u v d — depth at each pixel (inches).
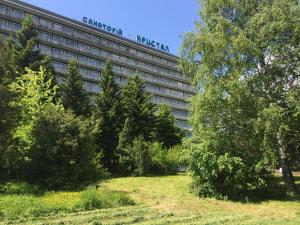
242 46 1064.8
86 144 1245.1
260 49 1098.7
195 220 737.0
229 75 1098.1
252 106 1088.8
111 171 1846.7
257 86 1098.7
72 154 1212.5
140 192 1155.3
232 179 1043.9
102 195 930.1
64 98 1791.3
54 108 1289.4
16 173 1235.2
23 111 1206.3
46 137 1210.6
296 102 1051.3
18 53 1717.5
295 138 1137.4
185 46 1196.5
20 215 716.0
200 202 999.0
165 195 1099.9
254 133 1091.3
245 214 856.3
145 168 1721.2
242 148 1115.3
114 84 1962.4
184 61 1205.1
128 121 1833.2
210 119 1138.0
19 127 1198.9
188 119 1193.4
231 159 1042.1
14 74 1450.5
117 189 1230.9
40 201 844.0
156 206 898.1
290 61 1099.9
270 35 1087.6
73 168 1211.9
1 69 1213.1
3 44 1264.8
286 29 1086.4
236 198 1052.5
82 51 3654.0
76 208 805.9
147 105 1953.7
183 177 1620.3
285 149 1144.2
